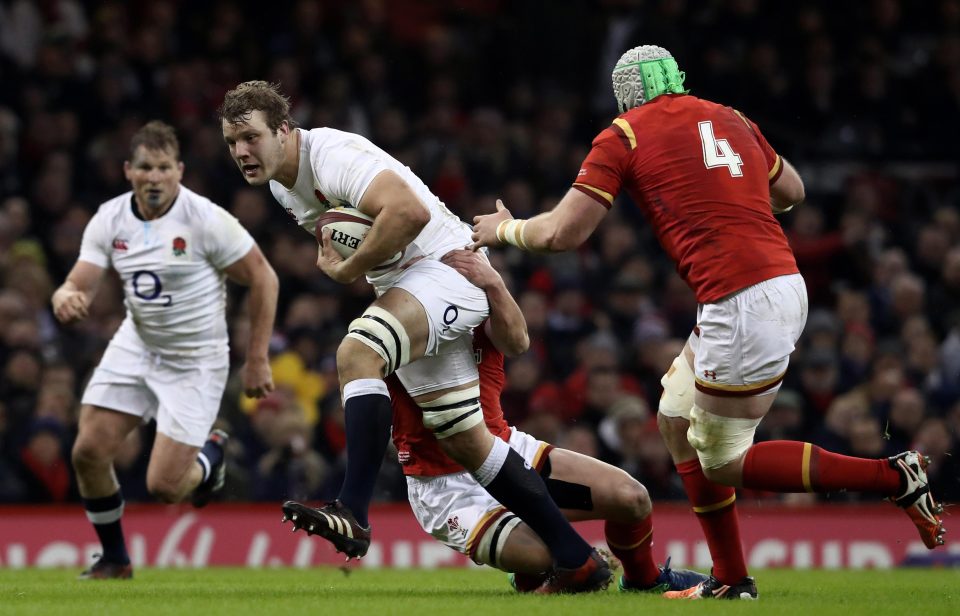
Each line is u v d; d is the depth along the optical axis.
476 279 18.47
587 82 55.56
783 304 16.81
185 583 22.75
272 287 24.98
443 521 18.84
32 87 48.47
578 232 17.44
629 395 37.34
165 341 24.59
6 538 31.00
